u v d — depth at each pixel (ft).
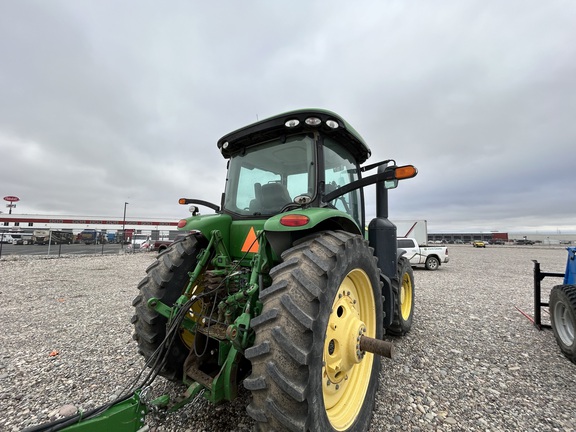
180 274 7.66
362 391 6.59
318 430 4.56
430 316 16.03
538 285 14.16
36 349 11.16
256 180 8.31
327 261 5.42
